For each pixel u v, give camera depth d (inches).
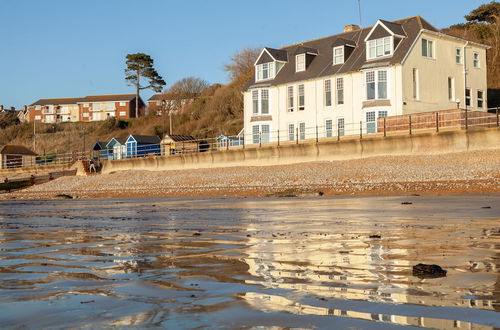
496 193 807.7
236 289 172.4
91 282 192.9
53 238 376.2
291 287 174.4
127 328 126.6
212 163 1884.8
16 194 1792.6
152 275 206.2
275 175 1435.8
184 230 414.9
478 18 2640.3
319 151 1582.2
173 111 3745.1
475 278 183.3
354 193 970.7
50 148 4018.2
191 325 127.7
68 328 128.1
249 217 540.7
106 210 768.9
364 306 144.9
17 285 188.9
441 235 321.1
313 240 317.4
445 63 1715.1
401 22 1745.8
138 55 4596.5
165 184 1622.8
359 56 1758.1
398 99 1592.0
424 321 127.9
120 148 2871.6
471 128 1332.4
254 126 1996.8
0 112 5275.6
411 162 1289.4
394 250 261.7
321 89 1809.8
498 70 2303.2
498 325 123.3
